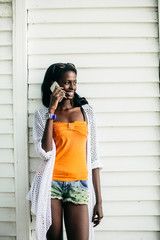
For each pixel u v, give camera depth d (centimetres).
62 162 241
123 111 294
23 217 293
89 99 296
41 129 258
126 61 294
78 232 231
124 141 295
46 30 294
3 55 295
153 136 294
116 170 294
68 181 236
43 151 236
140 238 296
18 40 290
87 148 257
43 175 239
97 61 294
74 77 255
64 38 294
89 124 264
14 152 293
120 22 293
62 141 243
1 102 295
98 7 293
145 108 294
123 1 293
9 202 296
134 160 295
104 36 293
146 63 294
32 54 294
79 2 292
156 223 294
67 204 238
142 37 294
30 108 296
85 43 294
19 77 291
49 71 272
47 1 292
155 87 295
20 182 293
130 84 295
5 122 296
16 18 289
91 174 257
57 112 259
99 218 252
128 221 296
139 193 294
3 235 297
